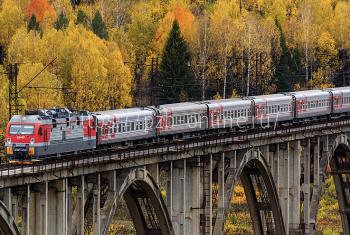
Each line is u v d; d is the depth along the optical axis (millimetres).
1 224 146000
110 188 166125
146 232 182250
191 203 186750
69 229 158250
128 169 169750
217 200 196500
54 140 172250
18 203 161375
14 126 169625
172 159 179125
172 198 181625
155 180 176625
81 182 159125
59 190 155500
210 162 189125
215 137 197375
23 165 153500
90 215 165000
